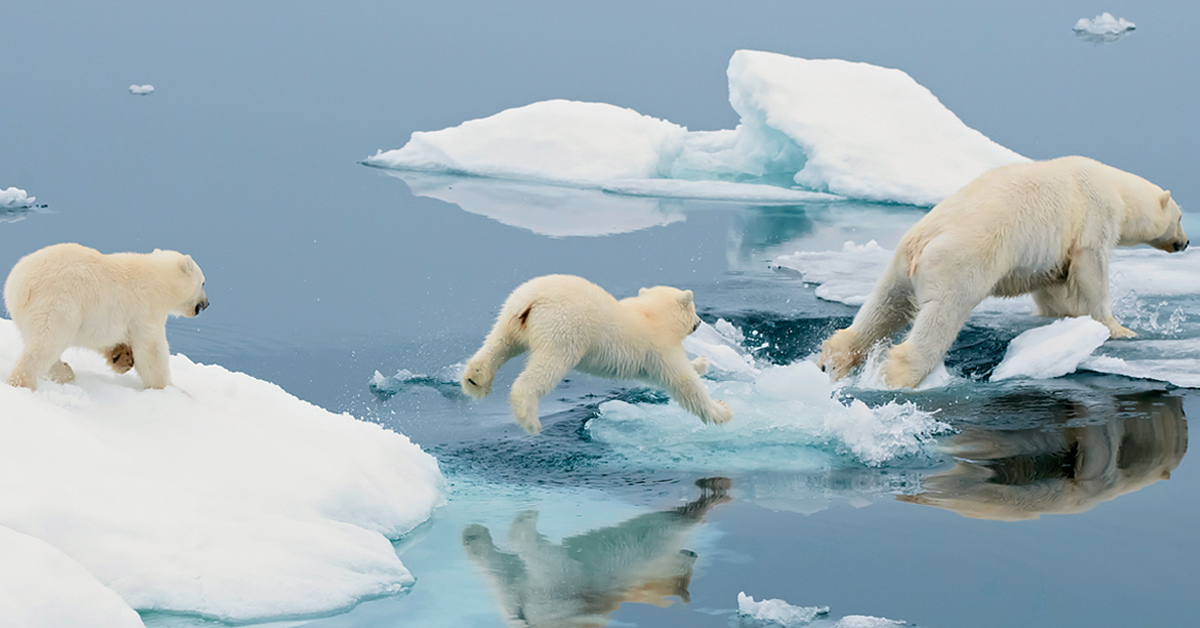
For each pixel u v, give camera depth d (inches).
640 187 2058.3
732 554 557.3
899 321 989.2
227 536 480.1
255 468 549.3
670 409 809.5
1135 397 855.7
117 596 413.1
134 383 620.7
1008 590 516.1
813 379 796.6
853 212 1871.3
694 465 705.0
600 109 2365.9
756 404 800.9
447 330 1076.5
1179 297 1181.7
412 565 530.9
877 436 747.4
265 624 447.8
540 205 1904.5
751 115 2266.2
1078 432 772.6
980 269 908.6
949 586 519.8
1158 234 1035.3
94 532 455.5
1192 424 788.0
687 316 720.3
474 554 548.1
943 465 708.0
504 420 801.6
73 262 566.9
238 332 1056.8
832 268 1379.2
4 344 616.4
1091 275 986.1
